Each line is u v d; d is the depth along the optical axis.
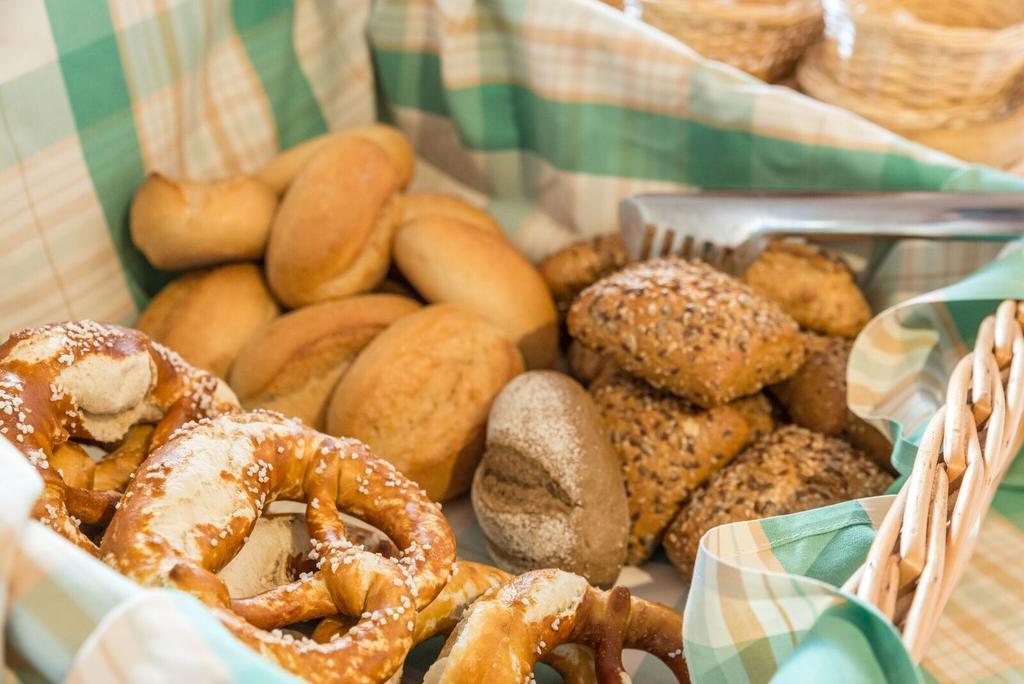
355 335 0.76
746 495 0.70
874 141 0.78
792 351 0.73
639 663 0.67
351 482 0.63
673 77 0.81
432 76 0.87
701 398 0.72
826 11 0.88
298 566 0.63
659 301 0.73
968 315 0.71
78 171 0.75
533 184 0.88
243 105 0.83
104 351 0.63
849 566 0.61
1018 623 0.66
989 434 0.62
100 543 0.60
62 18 0.72
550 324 0.80
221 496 0.59
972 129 0.85
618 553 0.69
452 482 0.74
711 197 0.79
